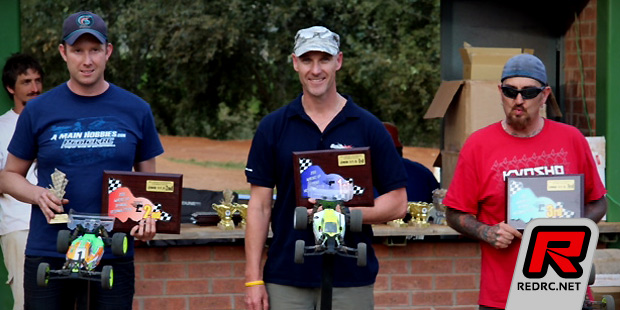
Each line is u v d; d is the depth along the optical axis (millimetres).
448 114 6398
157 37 14609
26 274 3918
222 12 14523
